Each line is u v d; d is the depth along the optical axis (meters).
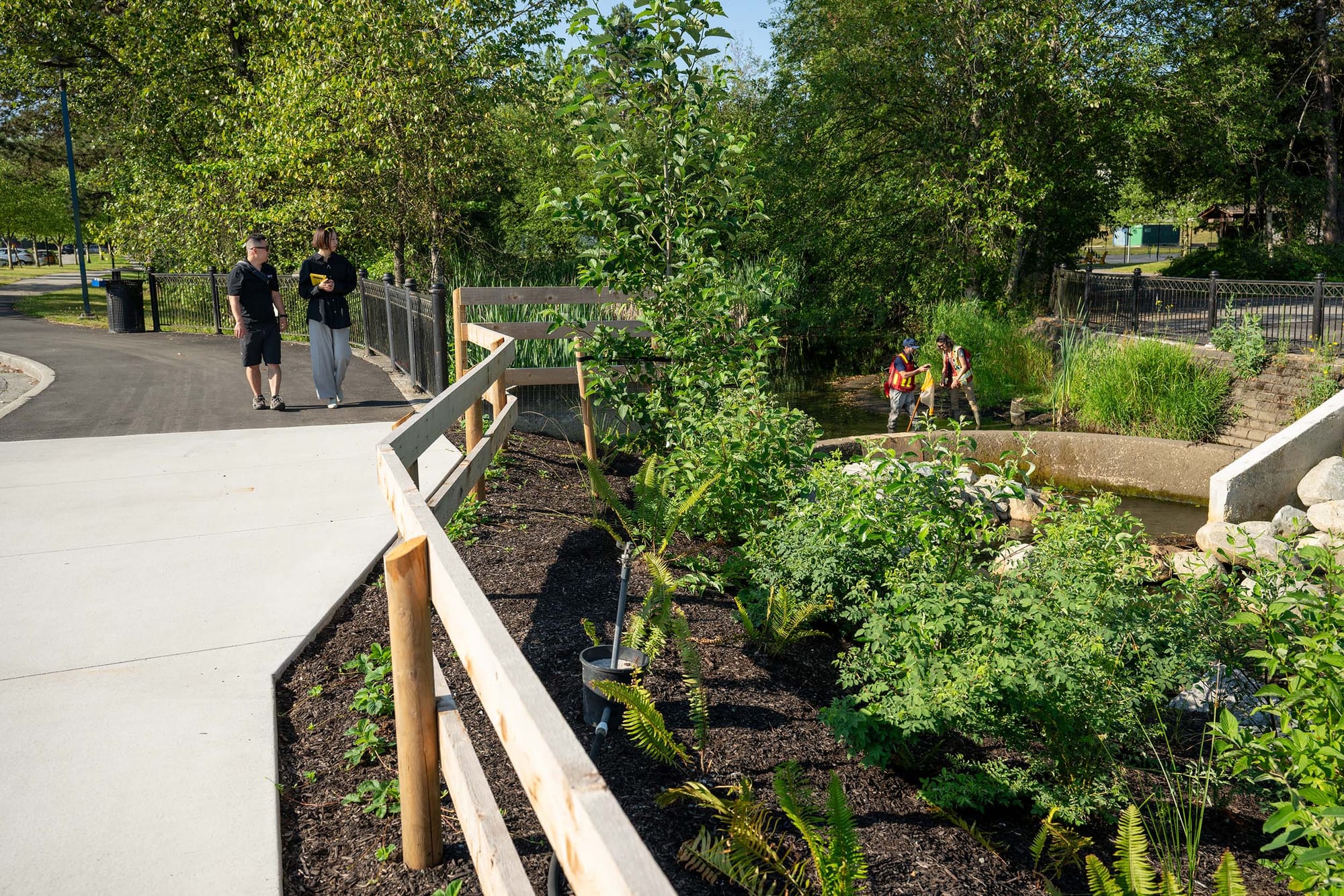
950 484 5.38
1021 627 4.10
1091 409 14.94
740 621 5.19
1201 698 5.39
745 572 5.68
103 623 4.47
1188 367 14.43
